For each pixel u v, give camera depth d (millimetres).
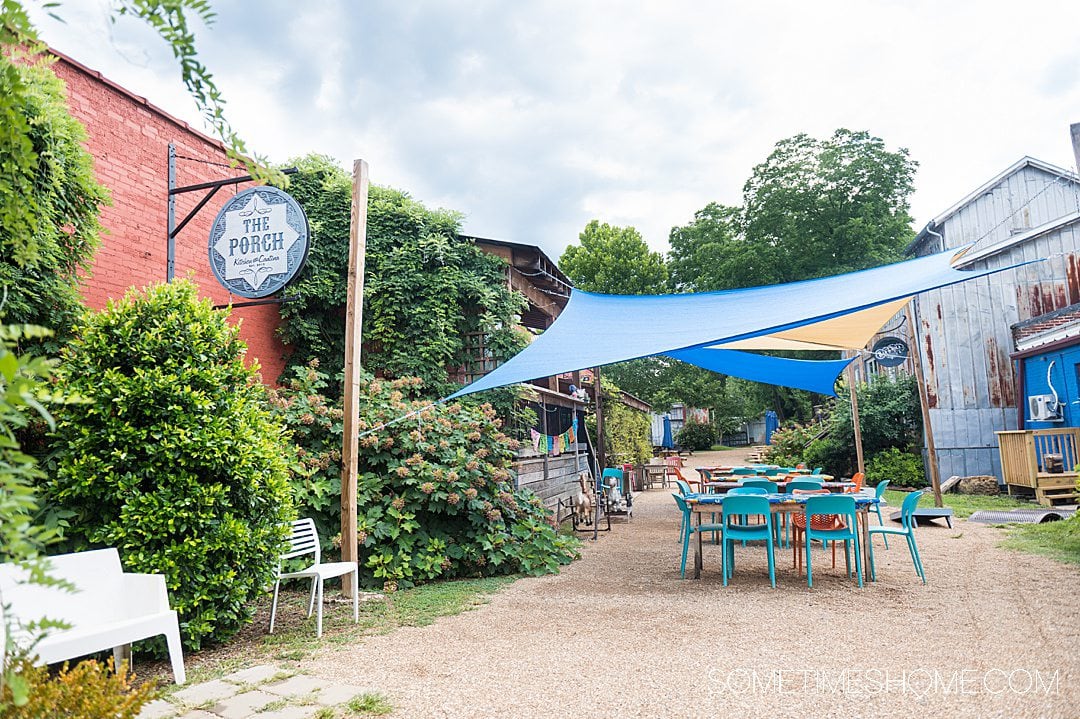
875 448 15461
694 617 5000
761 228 24188
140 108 6902
